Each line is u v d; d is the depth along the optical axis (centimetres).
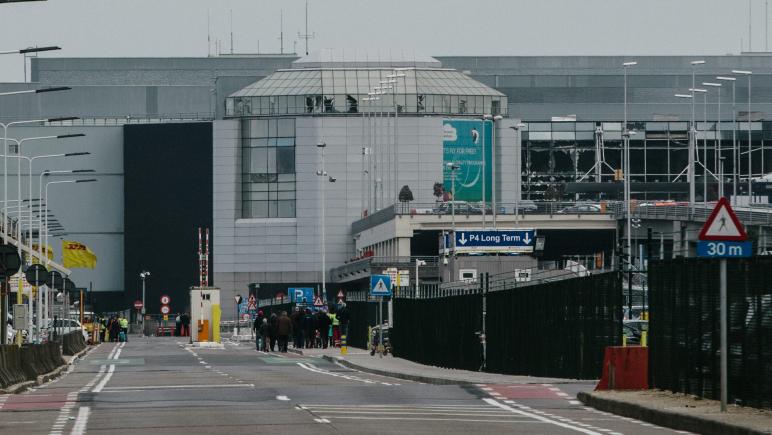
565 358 7350
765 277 4547
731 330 4809
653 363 5525
